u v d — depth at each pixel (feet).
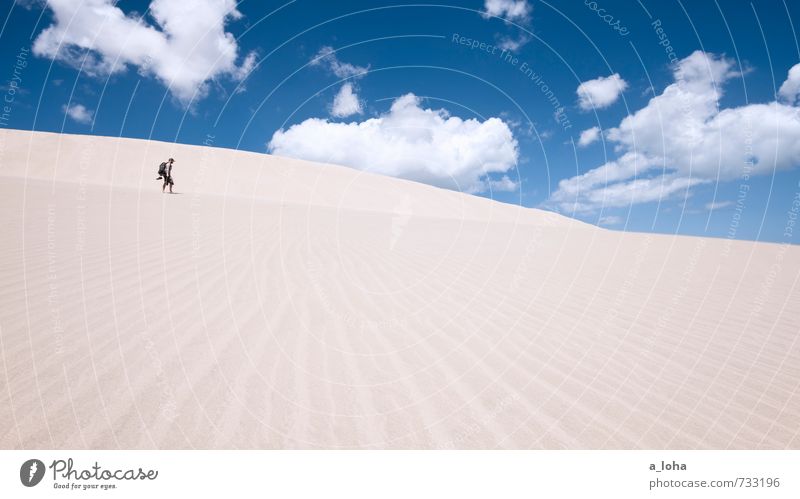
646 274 23.58
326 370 9.84
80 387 8.28
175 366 9.46
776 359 11.34
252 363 9.93
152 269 18.17
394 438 7.36
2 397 7.73
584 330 13.56
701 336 13.16
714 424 8.08
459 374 10.02
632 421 8.12
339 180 133.80
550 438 7.52
